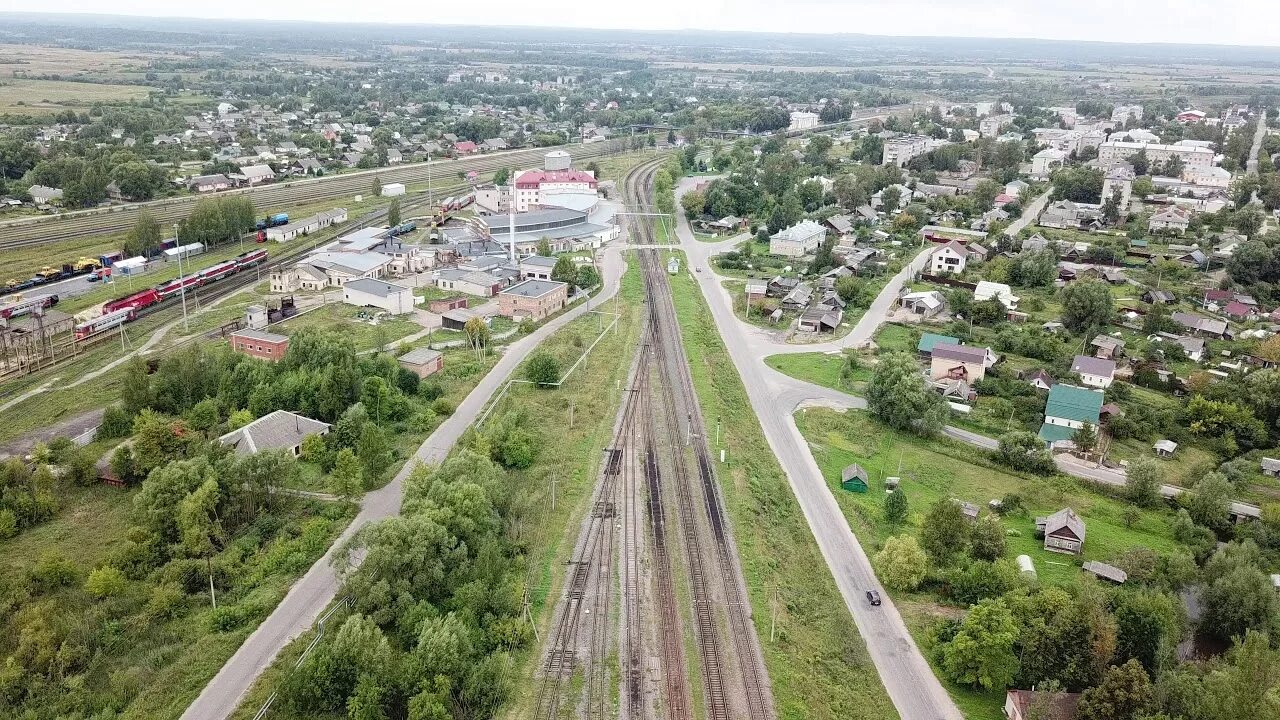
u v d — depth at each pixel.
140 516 86.88
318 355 122.62
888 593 87.56
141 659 70.75
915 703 72.75
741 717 68.38
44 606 74.38
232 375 117.62
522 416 118.62
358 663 66.75
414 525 79.12
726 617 80.44
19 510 90.12
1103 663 71.62
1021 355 153.00
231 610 76.31
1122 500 107.81
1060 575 91.50
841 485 108.94
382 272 188.12
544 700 68.88
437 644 67.62
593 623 78.50
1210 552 95.25
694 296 185.12
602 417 122.69
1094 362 140.12
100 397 124.88
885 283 195.75
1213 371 145.25
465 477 91.00
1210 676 67.25
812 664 76.06
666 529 94.62
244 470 91.88
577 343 150.62
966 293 177.75
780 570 89.62
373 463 99.12
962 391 134.12
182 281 167.25
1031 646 74.44
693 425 121.44
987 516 98.62
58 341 146.62
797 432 123.25
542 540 91.06
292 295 176.25
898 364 127.31
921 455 118.25
